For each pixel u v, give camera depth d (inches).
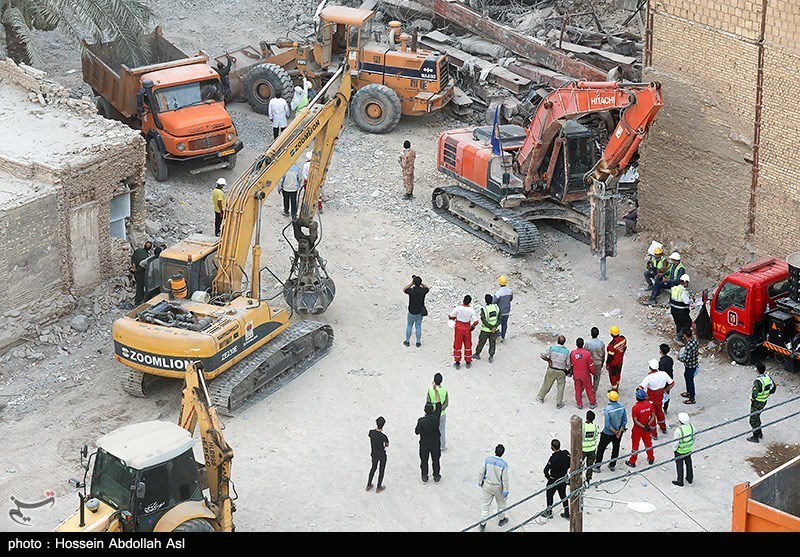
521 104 1738.4
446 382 1203.9
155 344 1114.1
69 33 1657.2
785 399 1162.6
